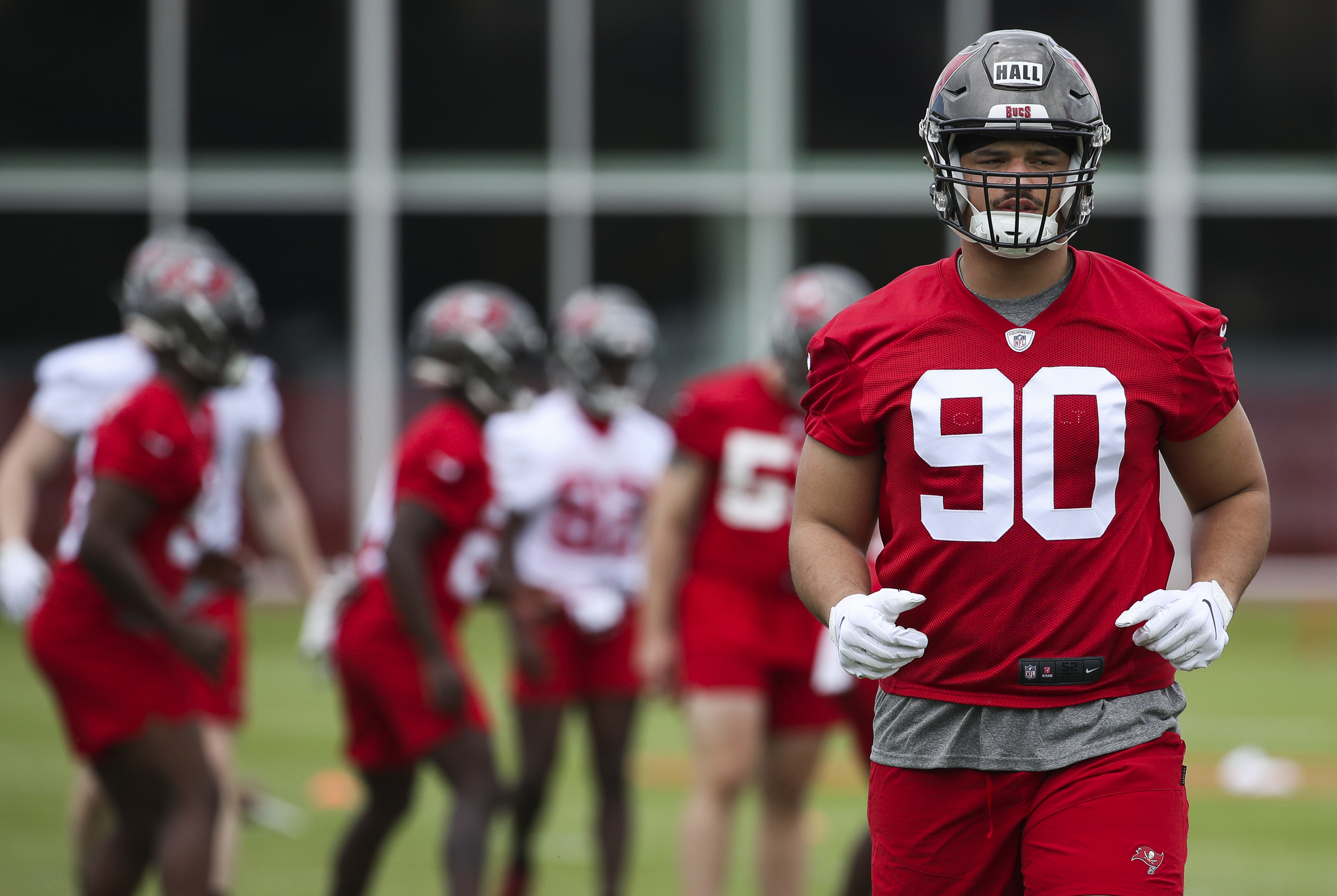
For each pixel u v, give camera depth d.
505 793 23.17
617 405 25.70
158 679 17.52
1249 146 62.47
